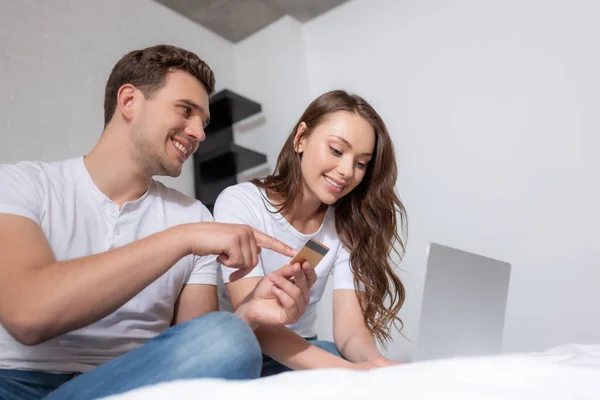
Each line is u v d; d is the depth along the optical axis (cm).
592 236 293
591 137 300
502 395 59
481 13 342
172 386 64
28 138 292
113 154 140
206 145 387
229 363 92
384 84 371
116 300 99
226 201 173
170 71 143
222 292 175
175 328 95
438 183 340
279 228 175
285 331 142
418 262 336
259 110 396
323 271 181
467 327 116
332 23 401
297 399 60
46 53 313
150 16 375
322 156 168
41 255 106
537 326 300
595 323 286
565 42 315
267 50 412
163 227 146
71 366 120
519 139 320
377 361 135
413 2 367
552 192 307
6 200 115
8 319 95
